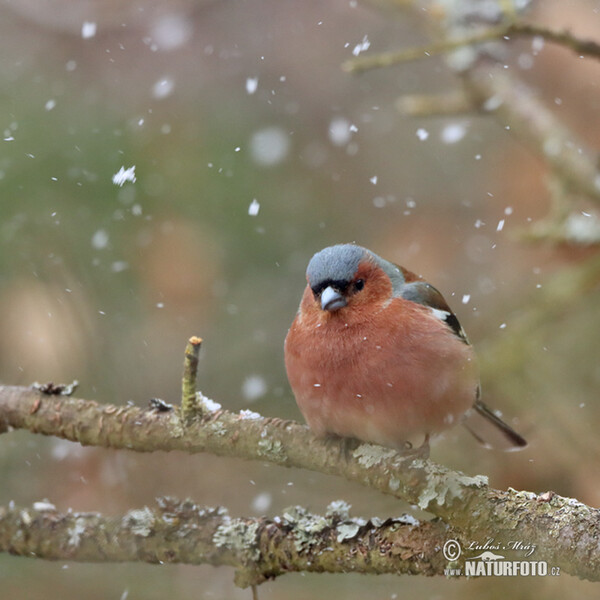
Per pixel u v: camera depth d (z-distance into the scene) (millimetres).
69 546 7191
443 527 6723
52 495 10492
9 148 11461
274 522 7102
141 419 7355
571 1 12391
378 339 7902
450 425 8344
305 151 13359
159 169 11922
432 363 7918
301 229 12352
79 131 11906
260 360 11297
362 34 14477
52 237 11055
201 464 10930
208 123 12836
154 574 9336
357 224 12875
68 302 10852
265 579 7070
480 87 11055
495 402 10148
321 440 7328
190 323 11336
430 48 8938
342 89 13984
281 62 14031
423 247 12820
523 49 12828
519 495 6660
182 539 7082
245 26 14281
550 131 10773
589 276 10172
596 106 12484
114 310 11023
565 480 9445
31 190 11211
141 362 10906
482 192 13188
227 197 12016
